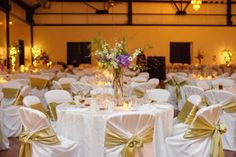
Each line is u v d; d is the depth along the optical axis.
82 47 19.98
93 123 3.78
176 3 19.91
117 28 19.88
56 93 5.04
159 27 19.98
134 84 7.25
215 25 20.05
